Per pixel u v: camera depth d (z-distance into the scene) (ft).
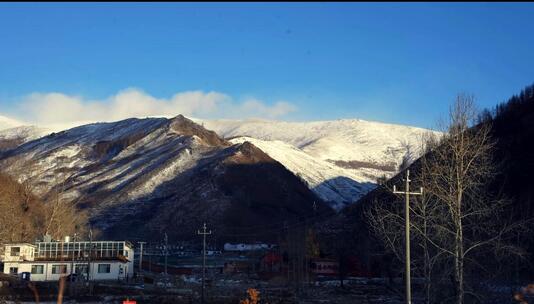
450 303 126.00
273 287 280.51
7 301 191.21
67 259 313.94
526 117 328.90
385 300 214.69
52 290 229.45
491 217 133.28
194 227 655.35
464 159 114.52
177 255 515.91
